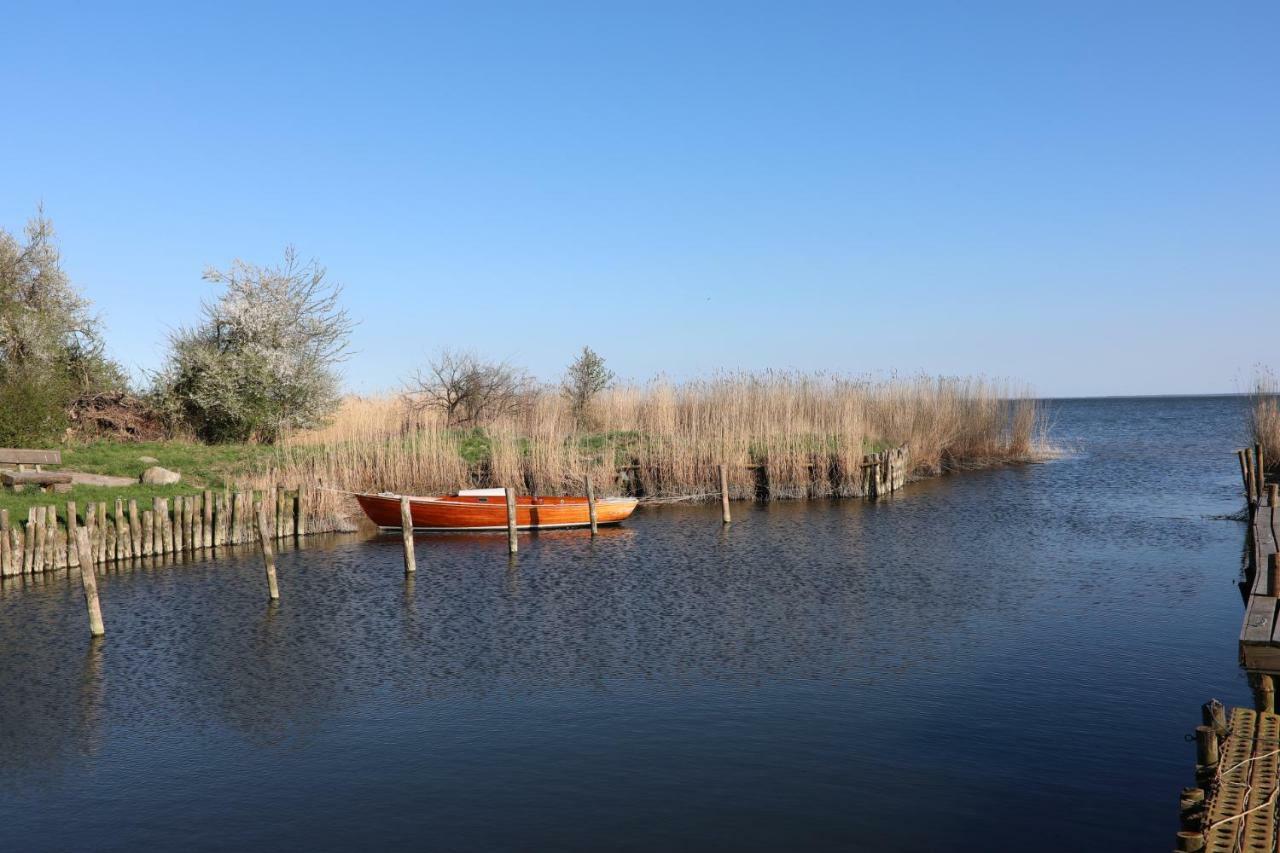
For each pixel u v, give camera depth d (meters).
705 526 28.38
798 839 9.18
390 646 15.78
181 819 9.85
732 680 13.80
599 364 41.41
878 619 17.06
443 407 41.12
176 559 23.28
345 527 28.03
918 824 9.45
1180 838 6.90
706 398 38.00
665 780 10.50
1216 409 143.00
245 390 36.00
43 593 19.53
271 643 16.02
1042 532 26.61
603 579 20.91
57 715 12.77
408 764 11.07
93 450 31.83
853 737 11.59
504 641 15.98
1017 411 48.72
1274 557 10.96
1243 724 9.08
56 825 9.78
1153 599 18.30
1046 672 13.92
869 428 38.88
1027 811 9.66
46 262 35.88
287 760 11.25
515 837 9.32
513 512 24.00
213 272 37.81
